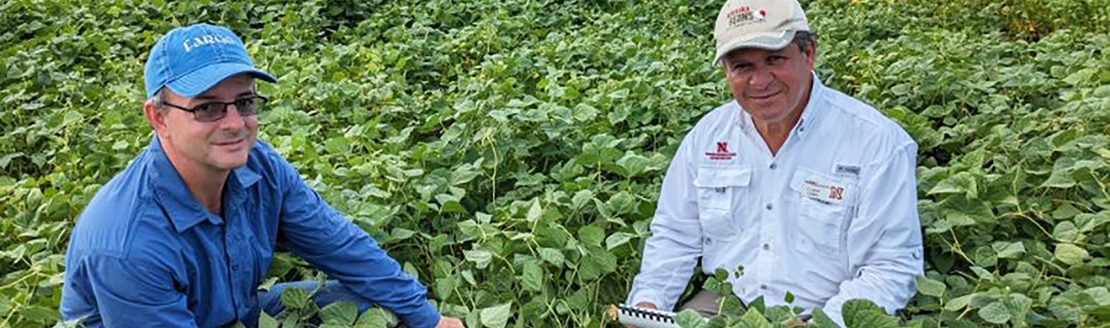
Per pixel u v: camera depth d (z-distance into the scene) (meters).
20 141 4.80
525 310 3.04
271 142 4.38
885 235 2.80
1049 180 3.39
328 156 4.24
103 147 4.40
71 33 6.50
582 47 6.25
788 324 2.62
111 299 2.33
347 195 3.60
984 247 3.18
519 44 6.79
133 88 5.64
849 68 5.58
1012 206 3.42
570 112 4.37
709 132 3.10
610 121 4.50
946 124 4.49
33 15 6.92
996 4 7.51
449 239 3.57
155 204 2.36
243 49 2.44
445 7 7.68
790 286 2.94
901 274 2.79
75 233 2.38
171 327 2.40
